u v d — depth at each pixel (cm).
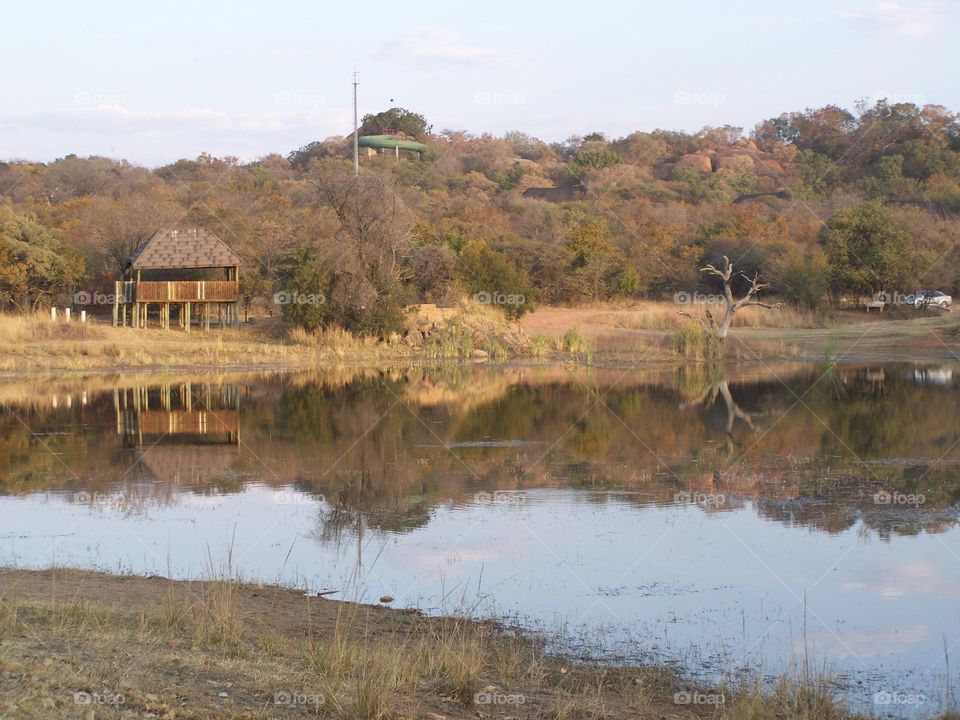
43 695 626
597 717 735
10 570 1114
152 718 619
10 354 3697
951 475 1688
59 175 8331
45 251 4659
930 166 9569
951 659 900
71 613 856
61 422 2369
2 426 2303
